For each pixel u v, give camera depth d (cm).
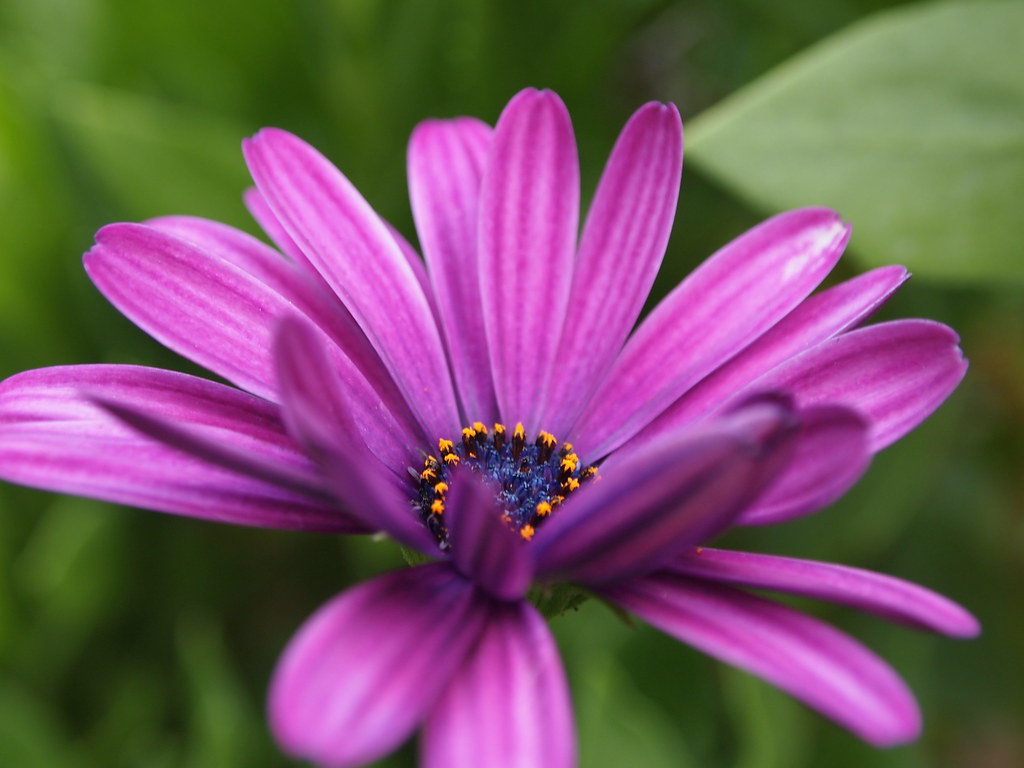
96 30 24
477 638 17
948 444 24
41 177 23
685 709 22
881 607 16
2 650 23
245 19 24
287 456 18
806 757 23
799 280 19
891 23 21
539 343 19
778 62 25
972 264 21
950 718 26
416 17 24
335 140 24
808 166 21
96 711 23
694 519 16
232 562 24
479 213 19
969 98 21
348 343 19
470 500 16
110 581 23
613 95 27
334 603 16
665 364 19
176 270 18
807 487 17
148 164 22
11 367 23
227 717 21
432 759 16
